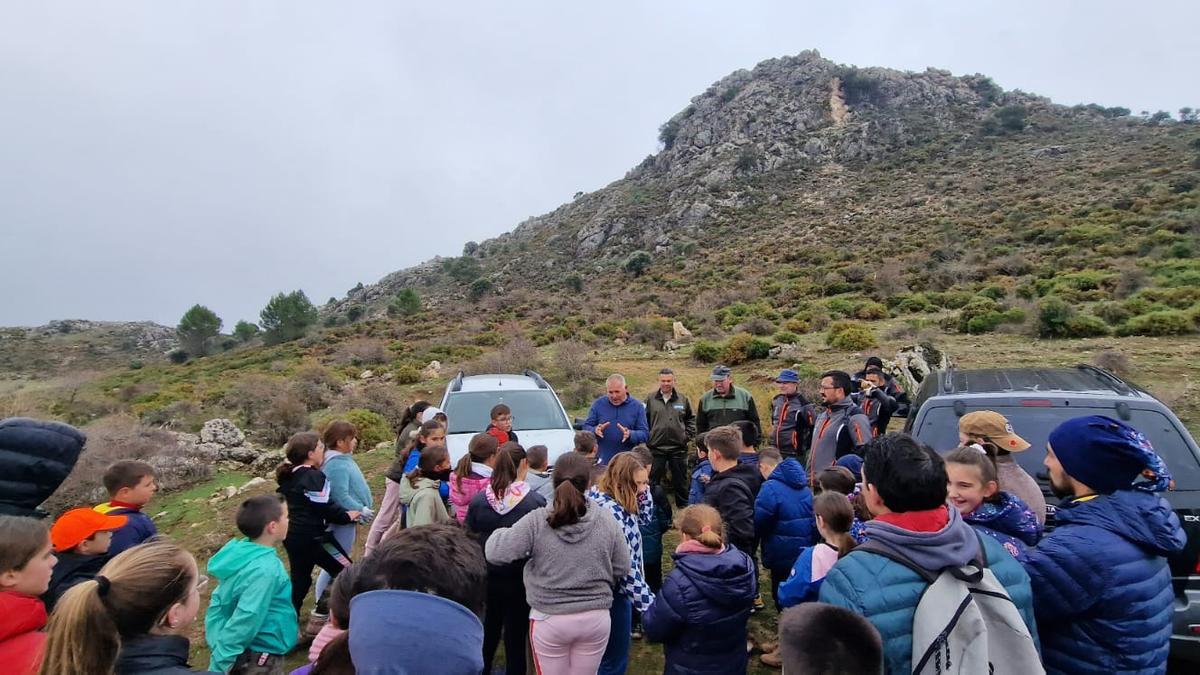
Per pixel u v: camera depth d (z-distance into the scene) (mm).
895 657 1802
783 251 54188
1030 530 2605
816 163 82562
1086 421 2197
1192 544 3223
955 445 4016
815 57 105562
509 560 3014
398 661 1553
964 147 76875
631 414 6434
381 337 44531
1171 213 36438
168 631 1900
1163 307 17766
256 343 57906
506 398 7625
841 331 18453
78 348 85500
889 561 1888
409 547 1761
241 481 9305
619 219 83125
